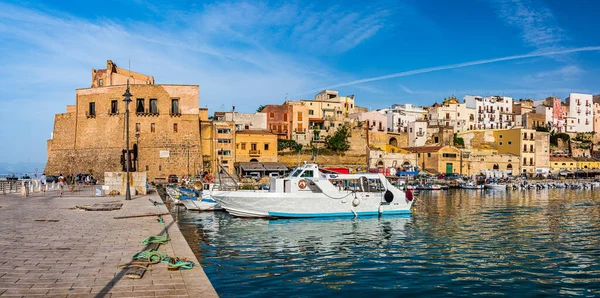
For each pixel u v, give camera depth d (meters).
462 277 19.09
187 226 33.62
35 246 15.91
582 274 19.75
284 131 103.00
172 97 84.00
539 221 38.19
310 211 37.66
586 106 155.88
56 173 86.62
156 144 82.06
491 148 121.44
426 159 106.31
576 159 126.00
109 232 19.28
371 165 99.62
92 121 84.38
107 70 90.06
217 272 19.58
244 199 37.19
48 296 10.10
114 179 43.66
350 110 126.12
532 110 151.88
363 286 17.59
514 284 18.08
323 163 97.50
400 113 127.50
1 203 33.06
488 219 39.28
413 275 19.34
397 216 39.84
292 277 18.83
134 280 11.48
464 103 137.62
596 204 55.94
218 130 87.69
